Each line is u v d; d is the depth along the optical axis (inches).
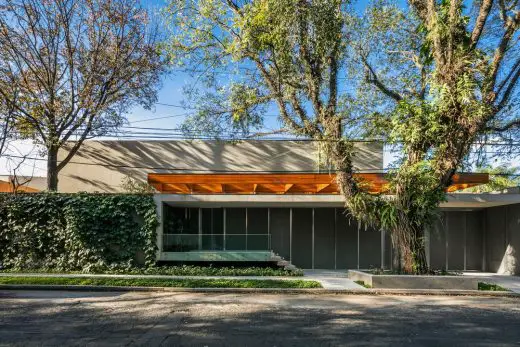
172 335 305.0
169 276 647.8
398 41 736.3
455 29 542.3
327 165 687.7
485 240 852.0
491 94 550.3
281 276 675.4
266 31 588.1
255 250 743.7
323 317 377.7
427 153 577.0
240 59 642.2
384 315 390.0
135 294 517.0
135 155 932.0
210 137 745.6
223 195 740.0
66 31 894.4
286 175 753.6
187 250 741.3
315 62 620.7
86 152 938.7
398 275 555.8
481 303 468.4
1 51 847.7
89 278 604.4
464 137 550.6
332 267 845.2
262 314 389.4
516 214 743.7
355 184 623.2
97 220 727.7
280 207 861.2
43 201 732.0
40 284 563.5
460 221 863.7
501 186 1259.2
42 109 878.4
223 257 741.9
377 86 706.2
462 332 322.3
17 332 313.6
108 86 935.7
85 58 913.5
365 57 705.0
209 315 382.6
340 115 634.2
